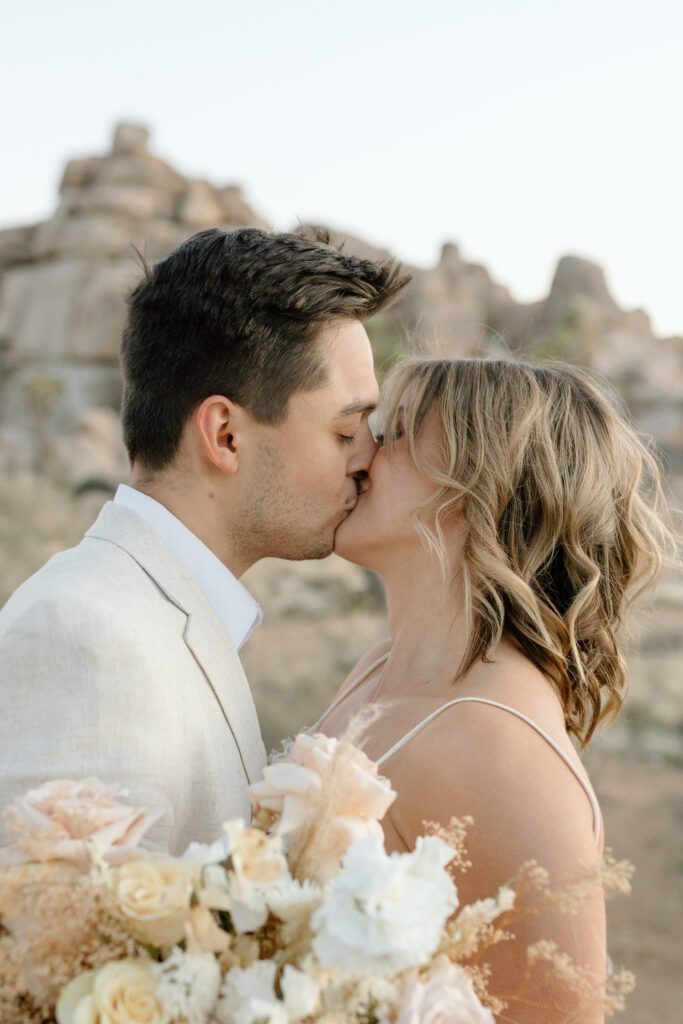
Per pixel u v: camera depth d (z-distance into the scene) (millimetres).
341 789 1246
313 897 1146
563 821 1672
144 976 1116
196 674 1844
